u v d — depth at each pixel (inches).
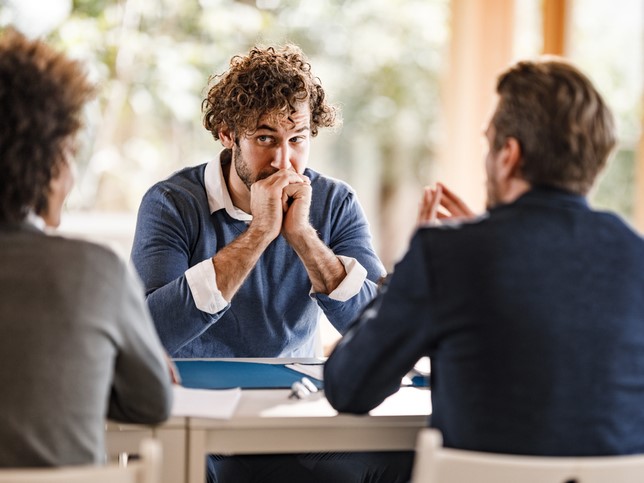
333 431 63.4
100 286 53.3
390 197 246.4
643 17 148.0
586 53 161.3
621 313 54.5
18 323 51.0
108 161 211.0
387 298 57.4
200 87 218.8
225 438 62.4
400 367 58.2
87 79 56.9
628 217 150.7
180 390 67.1
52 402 50.8
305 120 85.9
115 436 61.3
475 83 190.1
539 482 48.6
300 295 90.5
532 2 175.6
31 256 52.4
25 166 53.3
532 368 53.2
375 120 241.9
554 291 53.8
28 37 57.2
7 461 49.8
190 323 81.5
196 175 91.7
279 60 86.4
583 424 53.6
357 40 235.9
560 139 55.5
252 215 87.7
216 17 218.2
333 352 62.7
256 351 90.1
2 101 53.2
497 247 54.1
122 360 56.0
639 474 49.5
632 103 150.8
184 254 88.2
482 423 53.9
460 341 54.5
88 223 208.7
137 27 212.7
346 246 93.4
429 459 49.0
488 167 59.0
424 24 237.9
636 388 54.8
